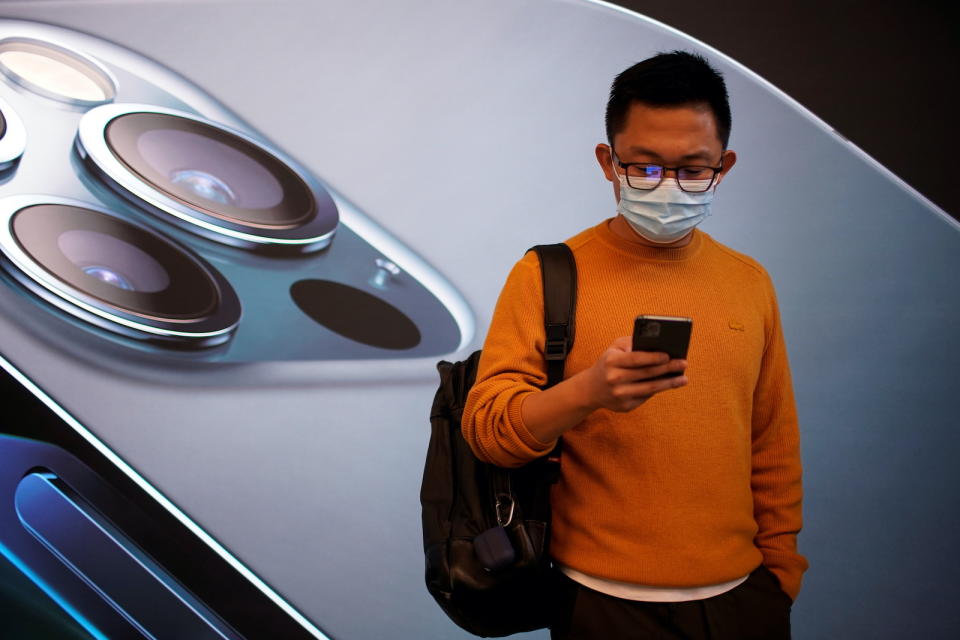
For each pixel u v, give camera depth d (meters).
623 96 0.90
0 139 1.81
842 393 1.89
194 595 1.84
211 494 1.86
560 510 0.96
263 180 1.92
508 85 1.97
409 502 1.90
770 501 1.04
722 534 0.92
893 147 1.92
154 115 1.90
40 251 1.82
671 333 0.72
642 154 0.89
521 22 1.97
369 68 1.96
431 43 1.97
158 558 1.84
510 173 1.96
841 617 1.87
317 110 1.94
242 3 1.94
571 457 0.94
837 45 1.93
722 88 0.91
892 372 1.89
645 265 0.95
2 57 1.84
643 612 0.91
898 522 1.87
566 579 0.96
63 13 1.88
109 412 1.84
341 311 1.92
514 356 0.92
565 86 1.97
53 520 1.82
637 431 0.89
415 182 1.95
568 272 0.95
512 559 0.90
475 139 1.96
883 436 1.89
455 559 0.94
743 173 1.92
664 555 0.89
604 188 1.97
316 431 1.89
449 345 1.94
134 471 1.84
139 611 1.83
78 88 1.88
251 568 1.86
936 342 1.89
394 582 1.89
